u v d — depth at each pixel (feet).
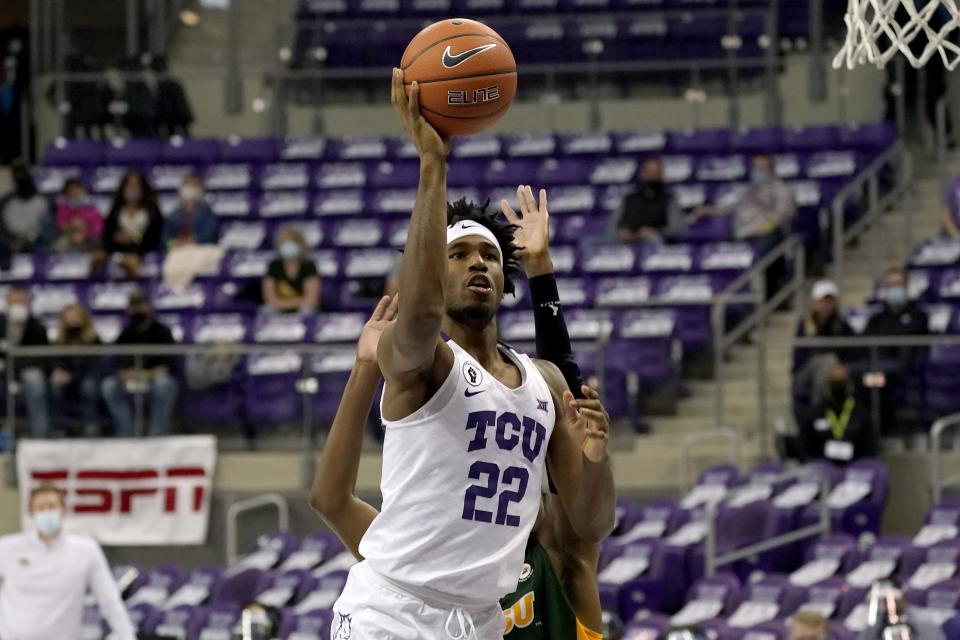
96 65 116.98
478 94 22.91
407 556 23.15
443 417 22.90
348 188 107.45
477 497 23.09
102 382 78.07
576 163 105.81
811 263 95.30
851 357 73.10
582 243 93.81
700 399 78.28
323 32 117.70
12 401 78.48
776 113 111.55
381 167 108.47
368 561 23.70
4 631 56.49
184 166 111.65
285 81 116.67
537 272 27.94
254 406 77.77
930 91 106.52
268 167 109.40
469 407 22.95
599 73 113.60
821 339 73.36
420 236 22.03
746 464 76.18
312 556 71.41
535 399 23.90
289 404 77.66
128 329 79.46
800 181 98.43
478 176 105.81
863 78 110.01
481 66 22.91
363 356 26.81
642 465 76.07
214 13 120.37
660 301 79.97
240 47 118.83
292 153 112.68
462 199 25.30
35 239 101.30
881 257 96.84
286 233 87.30
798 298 85.46
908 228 96.17
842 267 96.43
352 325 83.46
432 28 23.30
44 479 77.77
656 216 92.89
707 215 95.86
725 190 100.58
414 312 21.89
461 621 23.30
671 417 77.71
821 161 102.22
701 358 78.84
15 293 83.66
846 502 69.00
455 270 23.82
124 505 77.66
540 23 115.24
